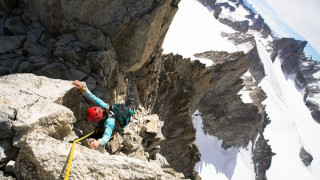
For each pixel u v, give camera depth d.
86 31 10.80
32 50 9.88
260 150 107.06
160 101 28.39
